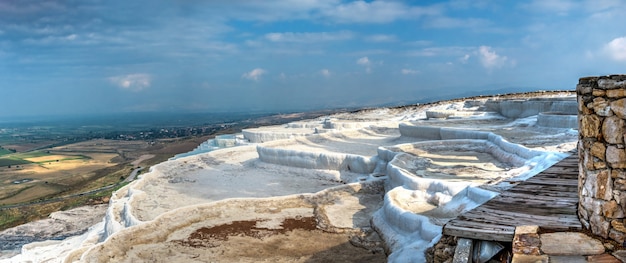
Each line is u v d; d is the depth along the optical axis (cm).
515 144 1631
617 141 574
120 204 1780
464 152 1867
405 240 1048
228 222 1330
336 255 1072
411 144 1984
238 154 2766
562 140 1764
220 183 2091
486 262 631
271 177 2159
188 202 1786
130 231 1215
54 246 1797
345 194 1579
